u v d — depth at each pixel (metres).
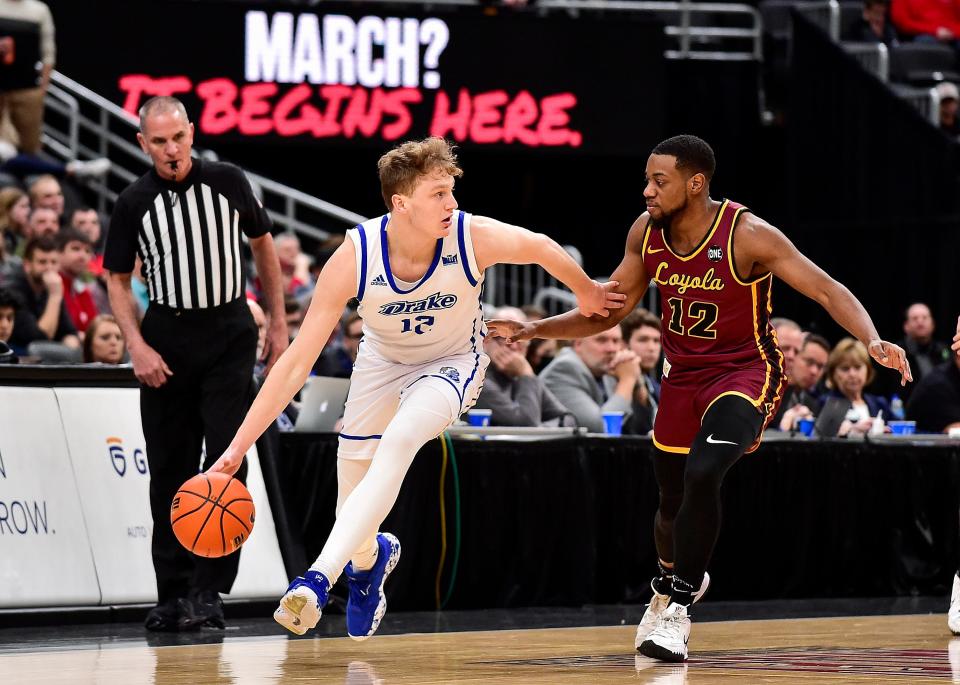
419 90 16.23
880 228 16.12
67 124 16.45
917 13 20.47
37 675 4.81
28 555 7.18
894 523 9.87
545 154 16.69
